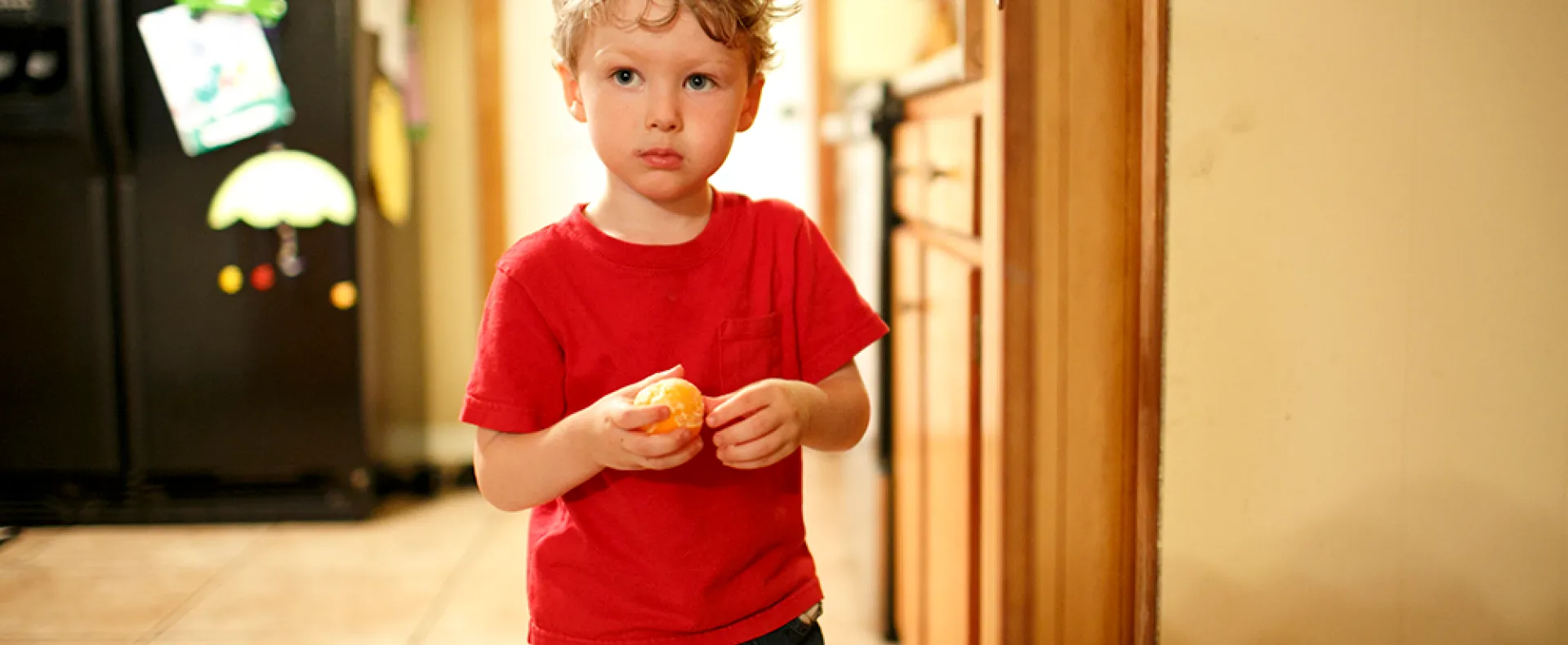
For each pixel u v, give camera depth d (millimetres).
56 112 2658
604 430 821
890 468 2041
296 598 2381
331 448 2854
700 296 938
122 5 2684
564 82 957
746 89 908
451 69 3236
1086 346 1181
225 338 2801
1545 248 1169
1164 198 1138
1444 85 1143
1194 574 1190
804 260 992
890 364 2020
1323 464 1183
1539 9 1139
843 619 2205
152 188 2752
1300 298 1158
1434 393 1183
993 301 1224
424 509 3012
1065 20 1145
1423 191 1154
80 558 2602
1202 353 1158
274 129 2760
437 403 3312
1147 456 1170
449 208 3279
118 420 2799
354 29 2766
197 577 2494
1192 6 1119
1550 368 1185
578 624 936
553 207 3340
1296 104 1134
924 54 2410
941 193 1540
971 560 1338
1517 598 1215
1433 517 1198
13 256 2740
